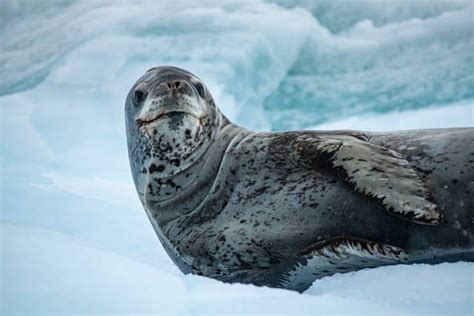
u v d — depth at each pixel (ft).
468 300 30.17
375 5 102.32
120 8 101.45
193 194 41.93
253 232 38.75
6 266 29.12
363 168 35.94
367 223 36.14
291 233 37.81
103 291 28.09
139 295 28.07
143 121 40.32
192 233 40.96
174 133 40.19
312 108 98.43
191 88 40.57
